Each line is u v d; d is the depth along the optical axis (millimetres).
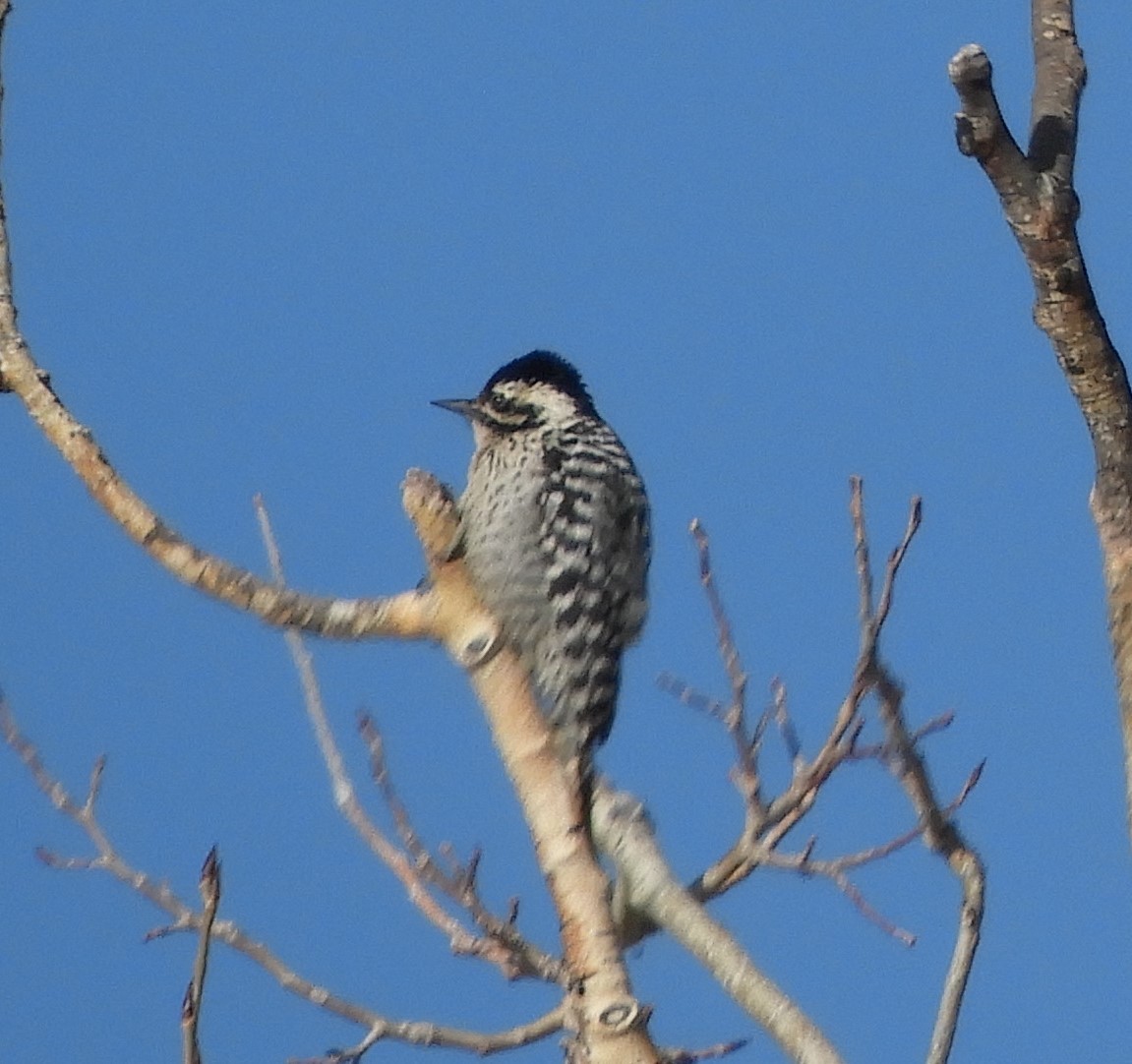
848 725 11047
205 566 8820
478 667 8891
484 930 11609
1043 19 8312
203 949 7840
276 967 11469
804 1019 8609
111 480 8742
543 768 8766
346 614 8906
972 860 9500
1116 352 8133
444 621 8922
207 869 7895
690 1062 10453
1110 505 8164
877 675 10422
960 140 7930
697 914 9164
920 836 9883
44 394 8805
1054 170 7934
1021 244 7996
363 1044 11430
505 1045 11523
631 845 9516
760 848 11250
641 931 9891
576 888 8523
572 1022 8359
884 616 10461
